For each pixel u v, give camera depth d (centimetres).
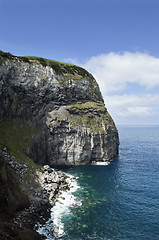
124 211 4338
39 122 8081
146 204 4691
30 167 5675
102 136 9138
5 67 7281
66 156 8388
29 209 3938
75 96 9844
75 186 5803
